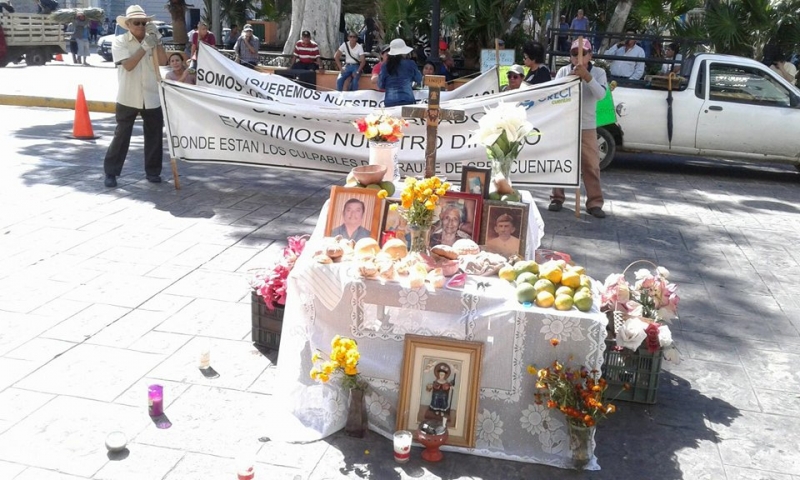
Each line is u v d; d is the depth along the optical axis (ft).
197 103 28.30
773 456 13.55
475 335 13.26
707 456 13.48
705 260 24.07
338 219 15.46
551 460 13.14
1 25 77.36
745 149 36.91
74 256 21.39
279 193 29.43
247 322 17.74
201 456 12.75
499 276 13.99
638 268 23.02
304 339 14.01
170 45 61.93
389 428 13.70
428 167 17.17
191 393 14.61
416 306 13.37
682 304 20.39
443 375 13.30
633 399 15.11
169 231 24.00
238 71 31.68
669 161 41.86
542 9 59.57
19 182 29.30
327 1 52.65
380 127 16.03
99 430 13.29
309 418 13.80
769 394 15.75
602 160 37.09
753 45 53.62
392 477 12.51
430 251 14.33
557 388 12.81
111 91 58.54
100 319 17.49
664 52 54.80
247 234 24.04
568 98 26.37
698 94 36.94
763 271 23.27
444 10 53.83
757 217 29.81
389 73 31.76
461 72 52.06
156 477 12.14
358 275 13.52
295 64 50.19
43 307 17.97
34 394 14.28
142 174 31.45
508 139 15.67
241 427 13.64
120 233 23.57
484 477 12.66
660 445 13.76
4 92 55.26
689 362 17.04
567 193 32.09
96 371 15.21
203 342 16.66
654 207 30.60
